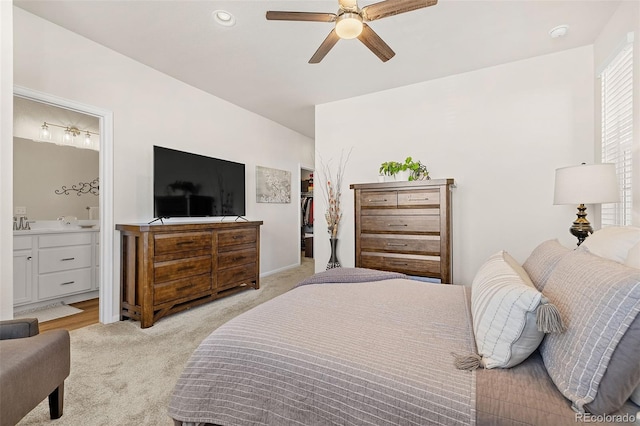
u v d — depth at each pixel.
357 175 3.96
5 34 1.78
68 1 2.21
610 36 2.36
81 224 4.14
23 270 3.19
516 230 3.03
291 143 5.58
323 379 0.94
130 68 3.05
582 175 1.96
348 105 4.04
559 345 0.87
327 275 2.10
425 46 2.77
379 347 1.05
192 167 3.46
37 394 1.29
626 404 0.78
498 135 3.12
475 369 0.92
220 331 1.22
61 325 2.83
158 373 1.96
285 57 2.99
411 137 3.59
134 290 2.86
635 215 1.94
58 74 2.53
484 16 2.34
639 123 1.90
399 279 2.07
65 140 3.95
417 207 3.01
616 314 0.75
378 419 0.84
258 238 4.15
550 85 2.90
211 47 2.83
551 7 2.23
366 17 1.81
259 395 1.02
